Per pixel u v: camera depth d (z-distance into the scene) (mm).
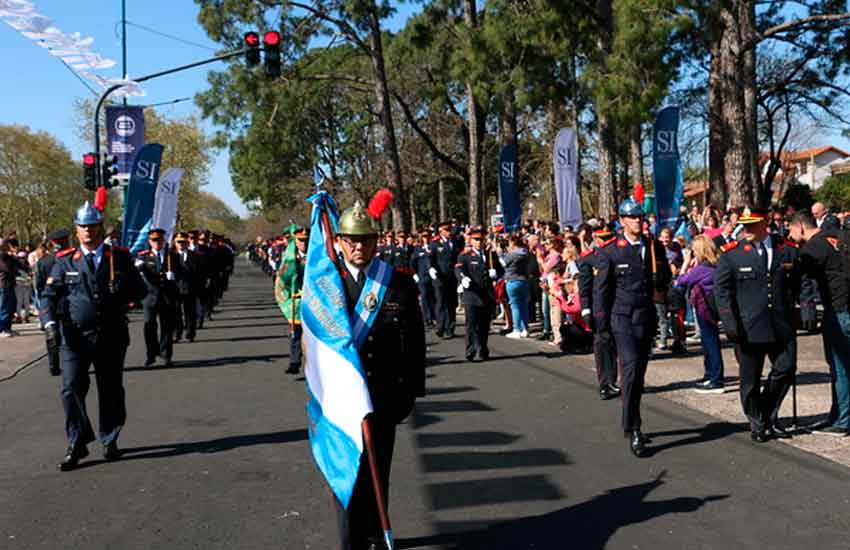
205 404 8344
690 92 28781
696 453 6141
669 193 11766
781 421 7070
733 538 4418
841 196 33594
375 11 23141
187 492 5395
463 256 11102
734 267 6371
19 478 5766
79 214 6191
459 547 4383
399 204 24391
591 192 41906
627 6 15766
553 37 19547
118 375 6281
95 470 5957
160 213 15273
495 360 11172
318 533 4609
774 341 6305
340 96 40375
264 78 24609
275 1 23969
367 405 3846
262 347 13055
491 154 37219
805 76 26359
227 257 25422
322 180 4406
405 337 4188
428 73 28109
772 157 33906
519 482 5504
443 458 6137
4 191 58906
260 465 6023
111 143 17938
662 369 9992
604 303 6305
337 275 4086
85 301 6113
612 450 6289
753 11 17922
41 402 8648
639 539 4430
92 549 4414
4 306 15500
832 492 5156
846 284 6484
